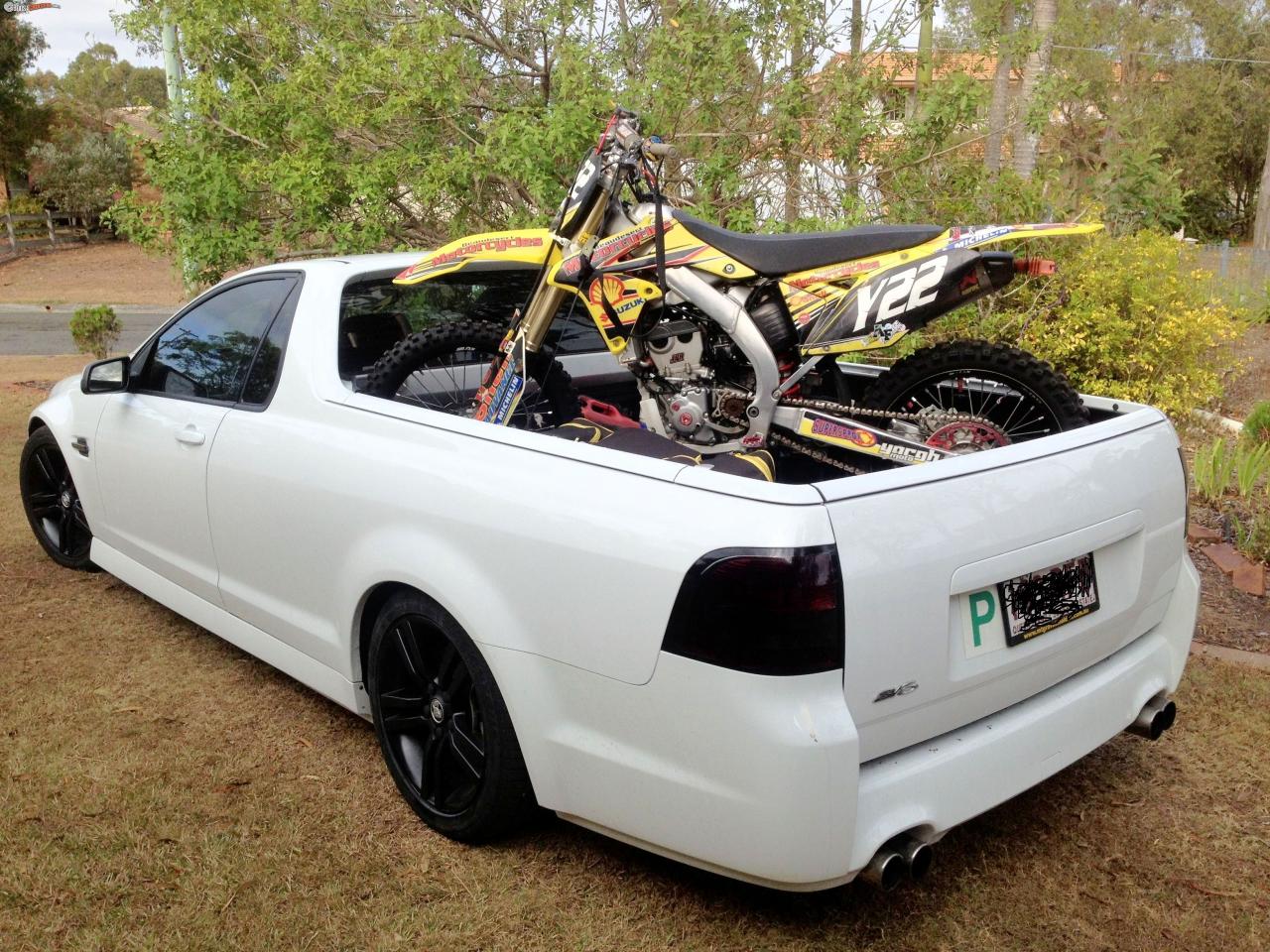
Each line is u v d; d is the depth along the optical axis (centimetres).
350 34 660
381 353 387
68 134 3903
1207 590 488
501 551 262
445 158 662
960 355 340
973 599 242
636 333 354
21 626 443
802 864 218
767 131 650
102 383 414
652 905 268
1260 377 971
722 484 228
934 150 664
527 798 277
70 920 261
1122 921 266
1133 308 718
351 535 305
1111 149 841
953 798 239
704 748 225
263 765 335
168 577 415
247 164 668
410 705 304
